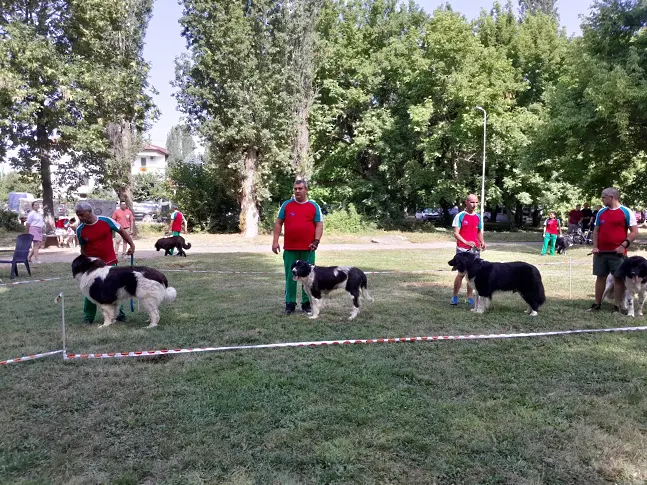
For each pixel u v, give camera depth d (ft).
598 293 24.04
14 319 22.65
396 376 14.65
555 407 12.34
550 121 61.57
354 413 11.98
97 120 65.16
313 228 23.40
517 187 93.40
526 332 19.72
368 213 101.96
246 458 10.00
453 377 14.48
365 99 93.61
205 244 69.00
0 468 9.74
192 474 9.41
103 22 65.67
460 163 97.76
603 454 10.05
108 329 20.42
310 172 87.56
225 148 79.36
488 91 83.61
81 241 22.21
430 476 9.36
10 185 196.75
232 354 16.81
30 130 61.21
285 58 79.71
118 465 9.83
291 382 14.11
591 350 17.12
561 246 54.60
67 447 10.58
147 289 20.47
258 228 86.53
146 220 127.85
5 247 64.13
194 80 77.46
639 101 50.34
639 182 69.05
